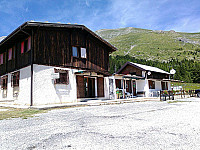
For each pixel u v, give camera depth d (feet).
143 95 65.00
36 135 11.92
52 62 35.53
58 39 37.42
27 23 31.07
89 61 44.57
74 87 38.99
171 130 12.96
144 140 10.53
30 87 32.68
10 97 41.22
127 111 24.17
